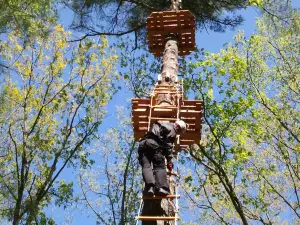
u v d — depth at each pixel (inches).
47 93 676.1
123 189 663.1
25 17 407.2
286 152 552.4
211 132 546.3
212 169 528.7
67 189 627.2
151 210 238.7
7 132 658.2
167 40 408.2
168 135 254.7
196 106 318.7
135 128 318.3
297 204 540.1
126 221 639.1
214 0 567.5
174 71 366.0
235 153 530.9
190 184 538.9
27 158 640.4
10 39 587.5
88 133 673.6
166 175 245.3
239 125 539.2
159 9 567.5
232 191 515.8
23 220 605.0
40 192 621.3
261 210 515.2
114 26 609.9
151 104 303.0
